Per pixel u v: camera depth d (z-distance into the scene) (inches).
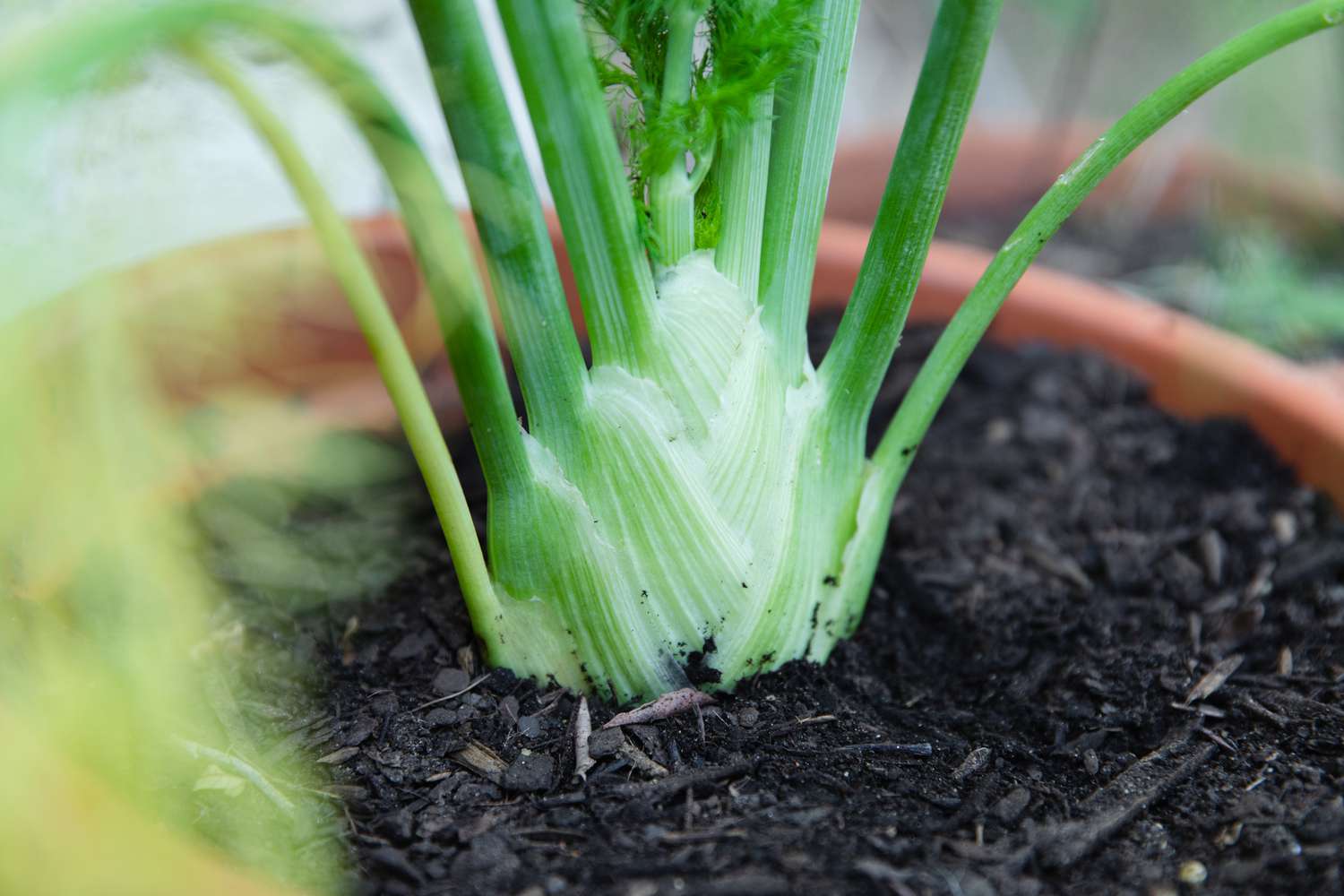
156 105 16.6
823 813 17.6
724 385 17.9
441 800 17.9
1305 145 37.0
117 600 17.4
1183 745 19.0
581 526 18.0
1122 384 24.8
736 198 17.8
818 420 18.7
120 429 16.1
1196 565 21.9
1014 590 21.6
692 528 18.0
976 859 17.3
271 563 21.0
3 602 18.4
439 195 16.5
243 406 21.4
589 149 16.8
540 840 17.3
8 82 13.9
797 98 17.7
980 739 19.1
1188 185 35.4
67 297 15.6
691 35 17.2
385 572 21.0
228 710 18.9
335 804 17.8
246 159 22.3
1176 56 42.0
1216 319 30.8
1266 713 19.3
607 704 18.8
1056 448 24.1
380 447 22.7
